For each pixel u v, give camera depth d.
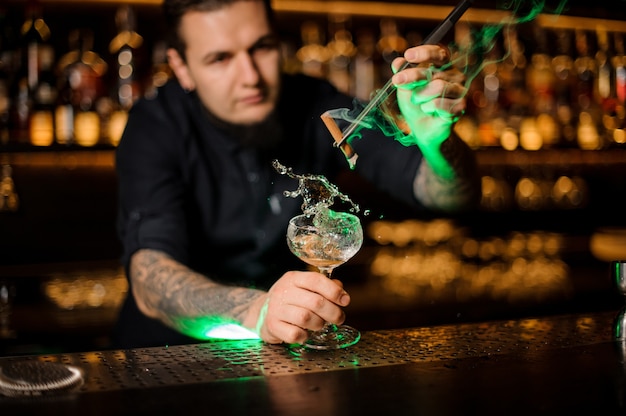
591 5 3.27
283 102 2.19
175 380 1.23
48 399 1.13
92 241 3.22
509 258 3.48
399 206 3.49
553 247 3.54
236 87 1.92
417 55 1.41
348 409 1.08
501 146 3.24
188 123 2.13
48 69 2.87
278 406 1.09
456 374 1.24
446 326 1.59
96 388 1.19
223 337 1.61
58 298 2.93
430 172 1.94
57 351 2.83
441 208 2.00
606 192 3.82
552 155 3.70
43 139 2.84
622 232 3.55
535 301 3.36
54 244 3.17
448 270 3.31
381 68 3.25
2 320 2.83
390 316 3.14
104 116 2.92
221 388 1.18
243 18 1.87
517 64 3.37
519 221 3.66
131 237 1.92
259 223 2.21
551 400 1.11
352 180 3.47
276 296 1.39
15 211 2.91
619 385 1.18
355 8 3.17
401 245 3.42
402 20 3.33
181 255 1.93
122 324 2.23
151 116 2.14
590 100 3.39
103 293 2.97
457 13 1.43
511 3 3.23
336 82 3.20
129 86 2.96
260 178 2.17
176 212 2.01
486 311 3.28
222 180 2.17
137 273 1.80
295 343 1.44
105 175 3.23
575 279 3.54
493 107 3.32
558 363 1.30
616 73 3.34
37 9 2.79
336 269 3.34
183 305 1.62
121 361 1.35
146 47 3.11
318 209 1.40
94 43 3.07
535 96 3.35
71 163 3.18
